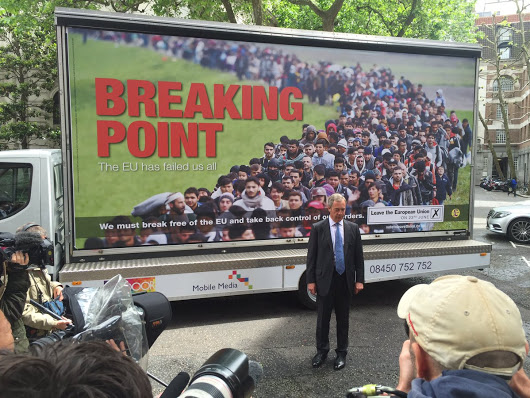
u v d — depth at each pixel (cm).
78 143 471
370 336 507
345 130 563
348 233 426
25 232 266
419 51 584
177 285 499
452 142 609
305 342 487
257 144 531
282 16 1705
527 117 4306
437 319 107
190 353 455
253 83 523
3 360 60
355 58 561
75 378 58
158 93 491
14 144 1891
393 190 589
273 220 542
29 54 1795
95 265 479
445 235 619
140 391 64
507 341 100
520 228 1130
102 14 463
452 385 97
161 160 498
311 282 429
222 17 1295
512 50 4488
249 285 527
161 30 485
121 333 155
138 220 495
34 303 261
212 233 522
